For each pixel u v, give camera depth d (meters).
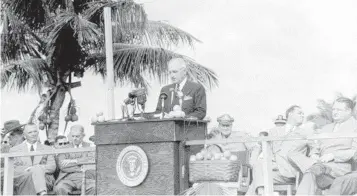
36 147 8.45
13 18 10.37
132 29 10.41
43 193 7.52
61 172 8.02
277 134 7.51
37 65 10.57
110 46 8.90
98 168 5.68
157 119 5.41
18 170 8.05
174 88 6.44
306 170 6.38
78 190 7.85
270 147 5.78
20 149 8.38
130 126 5.54
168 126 5.37
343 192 6.16
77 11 11.01
